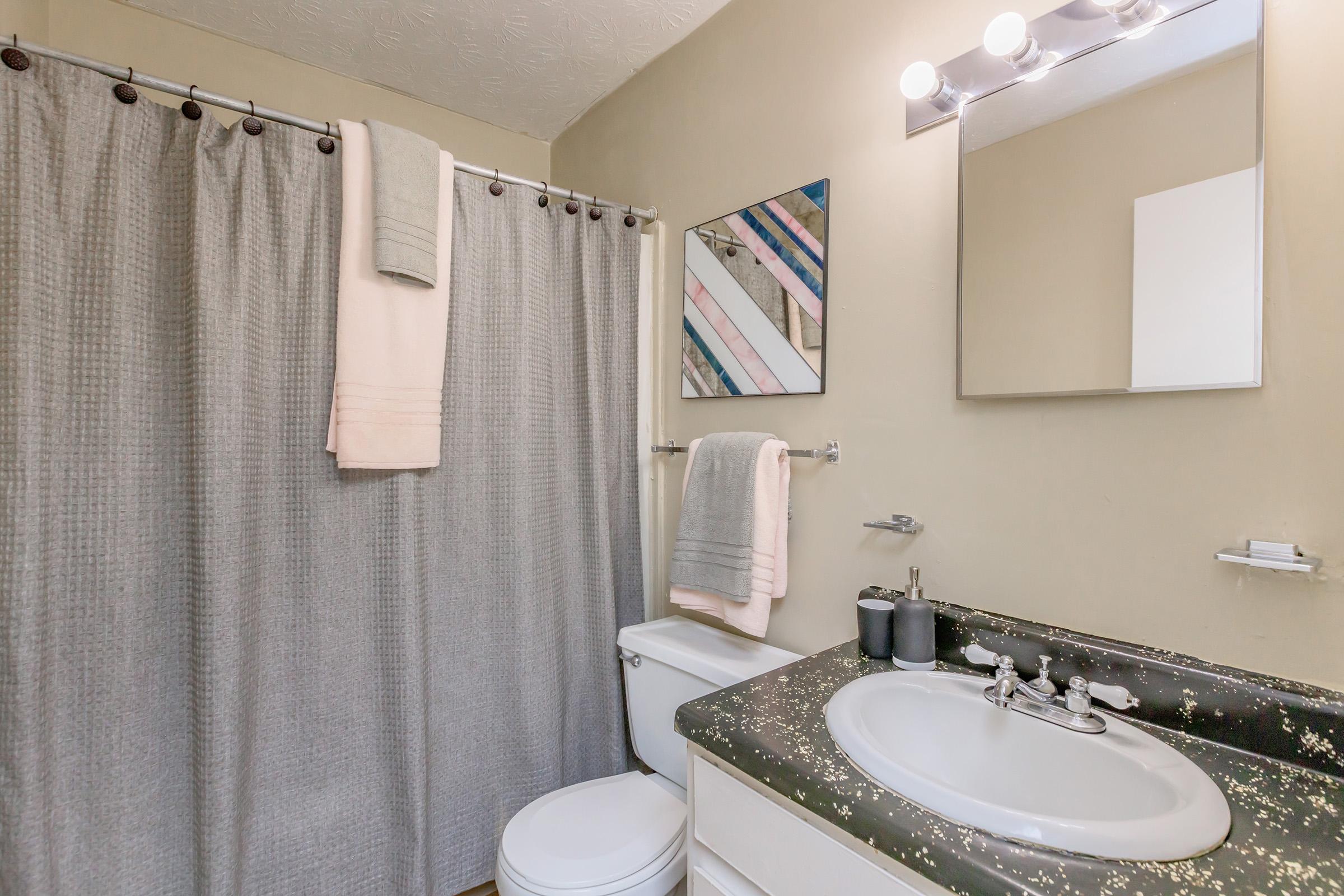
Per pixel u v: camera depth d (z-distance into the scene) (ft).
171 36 5.64
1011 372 3.49
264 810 4.20
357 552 4.54
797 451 4.70
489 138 7.64
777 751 2.55
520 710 5.20
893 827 2.08
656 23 5.68
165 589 3.90
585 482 5.76
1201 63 2.85
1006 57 3.41
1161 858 1.89
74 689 3.60
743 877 2.77
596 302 5.85
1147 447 3.03
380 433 4.36
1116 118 3.11
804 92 4.77
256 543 4.16
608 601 5.74
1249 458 2.72
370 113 6.74
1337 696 2.42
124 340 3.73
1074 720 2.80
